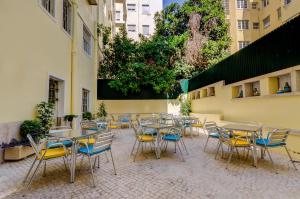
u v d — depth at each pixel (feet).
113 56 43.50
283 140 13.53
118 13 78.02
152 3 77.10
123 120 34.42
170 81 40.04
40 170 12.49
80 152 11.43
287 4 38.96
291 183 10.54
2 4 13.34
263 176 11.57
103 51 43.52
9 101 13.97
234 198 8.97
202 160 14.96
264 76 18.80
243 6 59.77
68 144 12.23
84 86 31.53
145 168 13.15
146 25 76.33
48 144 11.46
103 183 10.68
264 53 19.04
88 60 34.04
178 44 44.06
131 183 10.68
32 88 16.70
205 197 9.08
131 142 22.15
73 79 25.63
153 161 14.75
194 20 47.47
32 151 15.37
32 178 10.56
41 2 18.33
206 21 49.03
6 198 8.95
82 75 30.37
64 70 23.53
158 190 9.83
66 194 9.37
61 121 22.52
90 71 35.50
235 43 58.44
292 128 15.47
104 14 49.93
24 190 9.75
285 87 16.52
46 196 9.16
